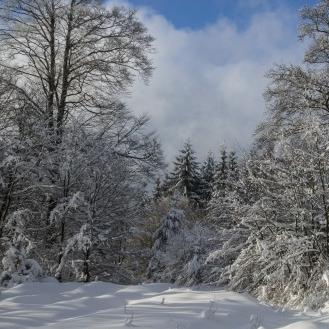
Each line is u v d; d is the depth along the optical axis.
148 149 18.05
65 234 15.30
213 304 7.45
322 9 21.72
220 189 12.97
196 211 26.73
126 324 6.10
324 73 20.48
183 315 6.76
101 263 15.52
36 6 19.59
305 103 18.80
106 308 7.73
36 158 14.37
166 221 17.12
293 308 8.63
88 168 14.95
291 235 9.48
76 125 15.95
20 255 11.14
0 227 13.38
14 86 17.64
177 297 8.29
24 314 7.02
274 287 9.57
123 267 16.69
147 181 17.69
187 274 11.57
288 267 9.52
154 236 17.23
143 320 6.39
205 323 6.41
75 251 14.62
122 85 20.36
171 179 47.88
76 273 13.73
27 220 14.37
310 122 10.09
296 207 9.65
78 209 14.82
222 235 11.62
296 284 9.08
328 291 8.46
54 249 14.55
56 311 7.23
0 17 19.70
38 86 19.88
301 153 9.73
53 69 20.31
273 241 9.77
